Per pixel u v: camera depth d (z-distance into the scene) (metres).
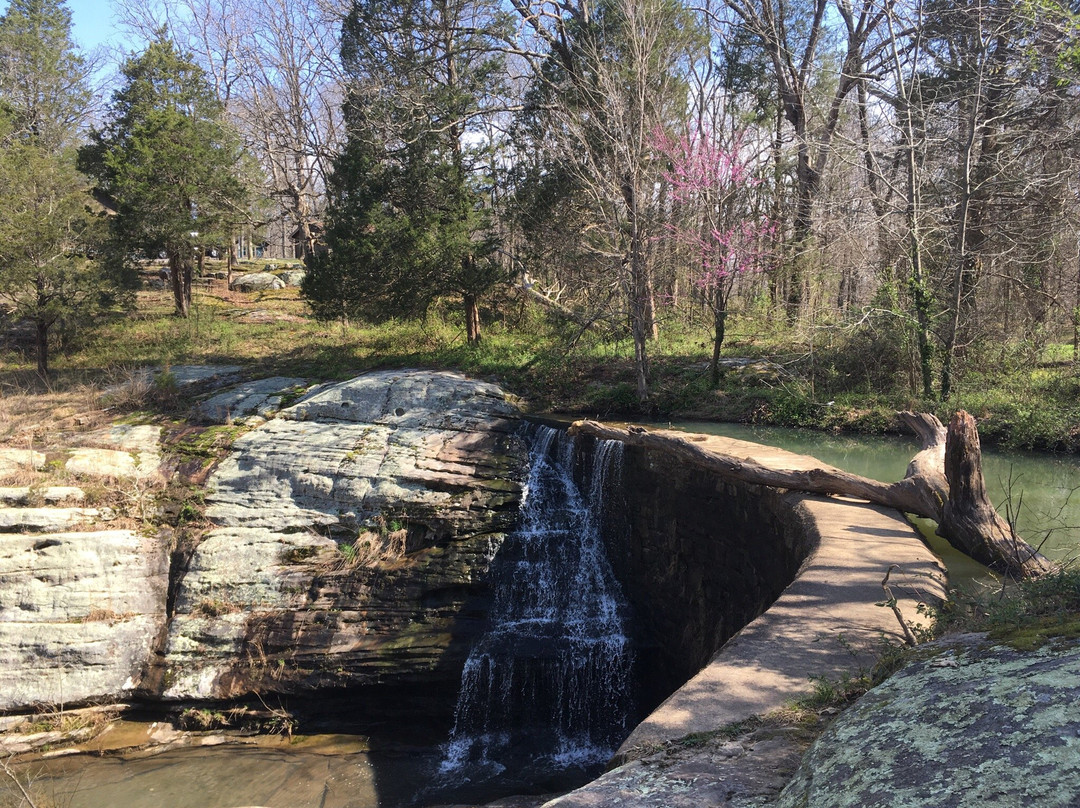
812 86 23.53
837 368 17.08
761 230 18.50
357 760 9.91
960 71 16.44
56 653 10.93
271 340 23.94
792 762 3.40
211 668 11.05
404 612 11.45
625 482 11.96
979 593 5.84
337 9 26.50
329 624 11.29
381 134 19.22
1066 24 12.98
